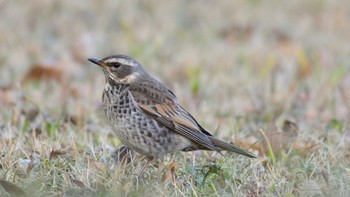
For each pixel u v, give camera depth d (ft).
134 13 83.76
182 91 61.62
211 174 39.83
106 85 41.01
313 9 87.71
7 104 54.60
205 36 78.74
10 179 38.40
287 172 40.32
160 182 38.65
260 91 61.31
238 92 61.57
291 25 82.58
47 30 77.56
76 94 59.41
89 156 41.50
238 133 47.78
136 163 42.01
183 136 40.40
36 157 41.11
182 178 39.52
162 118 39.88
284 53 73.51
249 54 72.84
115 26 80.33
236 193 37.45
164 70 67.77
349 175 39.88
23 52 70.44
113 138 47.19
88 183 37.93
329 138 45.34
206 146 39.70
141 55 71.26
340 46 76.28
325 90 60.49
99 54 72.08
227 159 42.04
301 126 51.03
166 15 83.76
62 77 64.13
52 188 37.70
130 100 39.81
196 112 54.19
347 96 59.21
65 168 39.60
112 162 40.88
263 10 86.69
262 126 50.49
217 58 71.67
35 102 55.42
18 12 81.66
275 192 37.91
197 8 86.02
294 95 59.82
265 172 40.55
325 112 55.36
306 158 42.86
